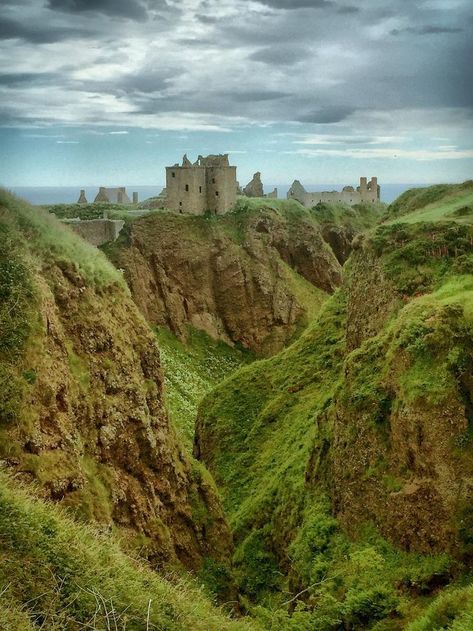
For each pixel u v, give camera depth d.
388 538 22.33
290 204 97.69
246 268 83.25
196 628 14.08
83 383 18.81
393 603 19.64
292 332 83.25
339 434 26.17
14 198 22.06
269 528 29.61
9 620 10.25
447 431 21.23
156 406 23.00
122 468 19.69
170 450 22.97
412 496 21.67
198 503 23.83
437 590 19.66
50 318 18.30
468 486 20.45
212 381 70.75
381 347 26.09
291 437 36.97
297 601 21.45
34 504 13.66
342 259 102.19
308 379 42.09
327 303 49.12
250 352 81.06
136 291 71.75
